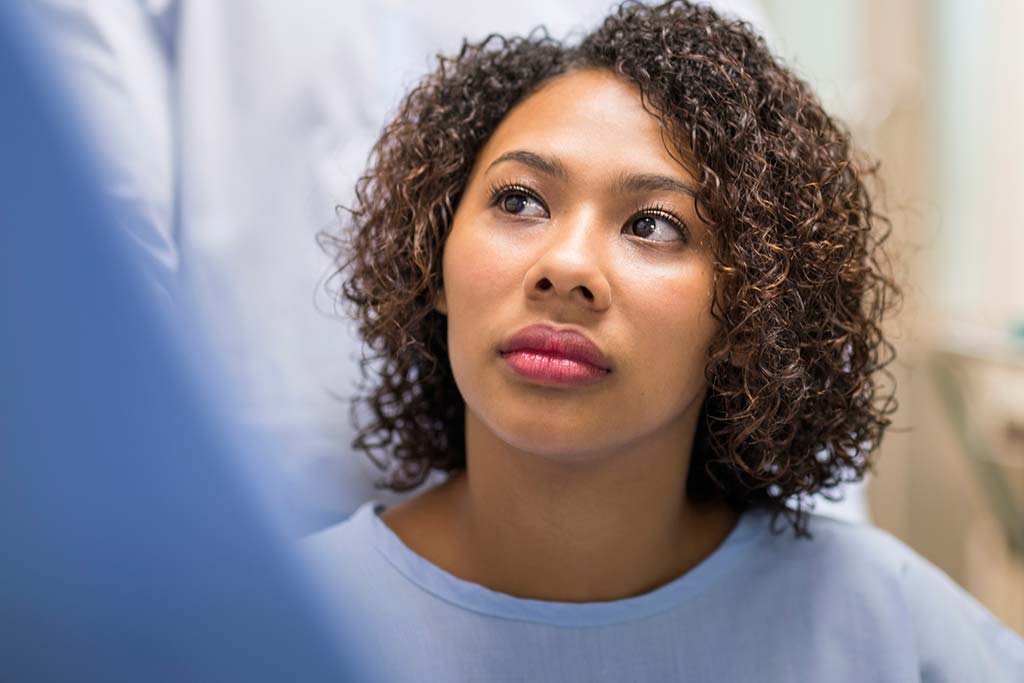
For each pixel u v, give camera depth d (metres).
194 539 0.21
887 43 1.76
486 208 0.66
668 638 0.70
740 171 0.69
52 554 0.20
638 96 0.68
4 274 0.19
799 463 0.77
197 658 0.22
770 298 0.68
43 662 0.21
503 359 0.62
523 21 1.09
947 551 1.75
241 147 0.98
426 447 0.88
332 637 0.23
